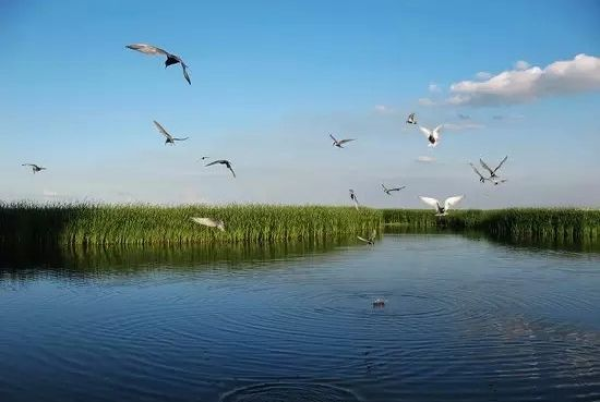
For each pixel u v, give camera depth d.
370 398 12.91
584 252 44.88
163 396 13.11
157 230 52.47
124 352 16.52
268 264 37.19
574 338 17.80
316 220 63.38
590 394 13.10
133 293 26.14
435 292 26.31
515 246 51.38
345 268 35.12
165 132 13.59
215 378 14.23
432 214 91.69
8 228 49.56
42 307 23.03
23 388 13.69
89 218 50.72
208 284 28.73
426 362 15.39
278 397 13.02
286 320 20.47
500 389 13.40
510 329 18.98
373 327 19.31
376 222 78.62
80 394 13.28
